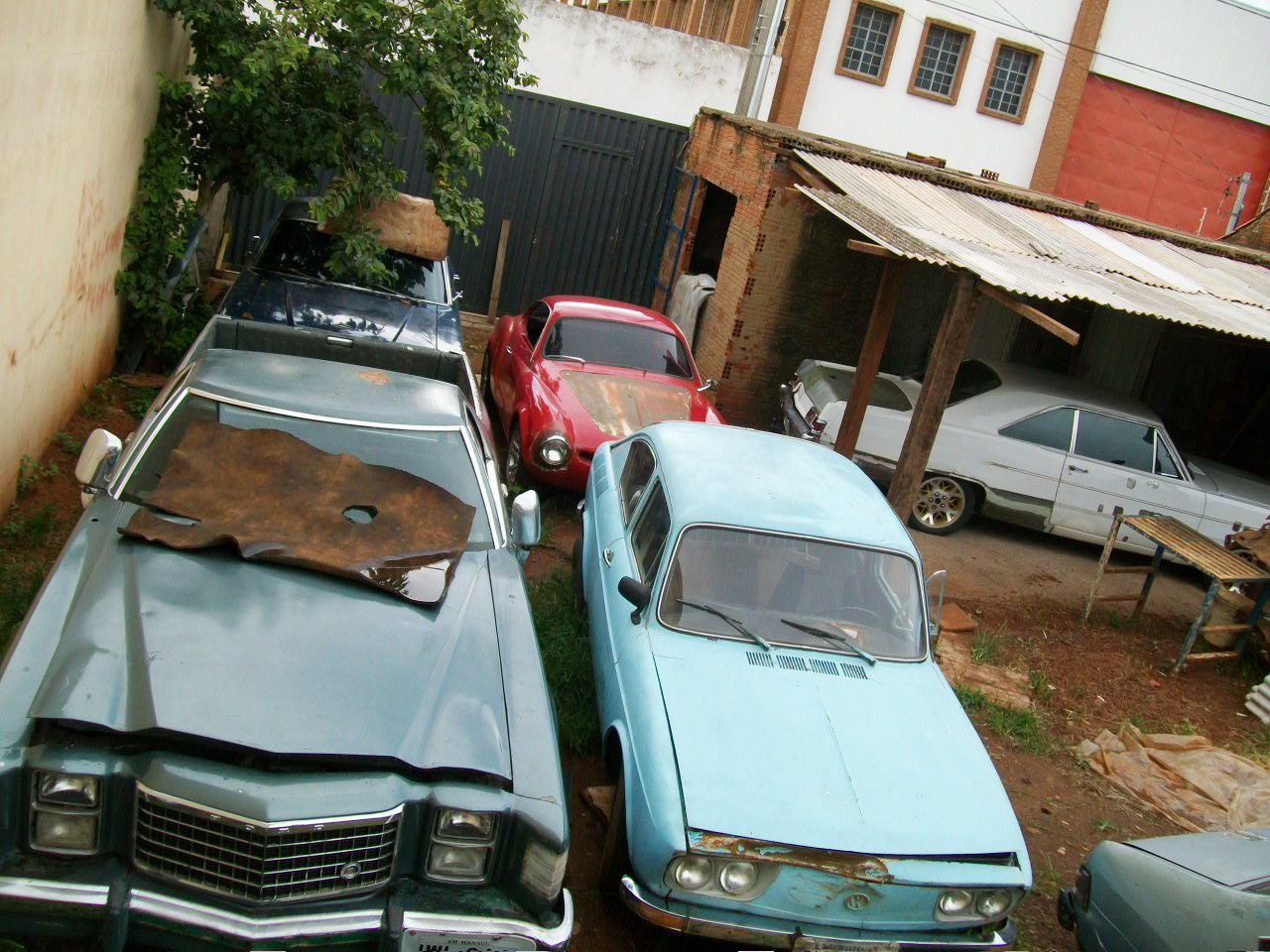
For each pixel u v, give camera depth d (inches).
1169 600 380.8
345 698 129.3
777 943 147.3
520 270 581.3
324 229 326.6
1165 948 148.3
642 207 584.4
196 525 155.2
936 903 150.6
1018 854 155.5
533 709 141.6
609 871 161.9
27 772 113.4
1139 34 929.5
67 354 265.3
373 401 194.2
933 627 202.8
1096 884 166.7
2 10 176.9
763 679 174.6
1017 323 521.3
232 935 114.3
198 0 309.0
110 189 283.0
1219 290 398.9
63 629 131.6
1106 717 278.1
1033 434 380.2
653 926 164.7
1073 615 344.2
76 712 116.9
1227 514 386.3
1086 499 382.9
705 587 187.6
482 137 360.2
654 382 350.3
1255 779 246.5
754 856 143.3
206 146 340.2
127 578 141.6
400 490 176.9
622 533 221.3
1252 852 162.2
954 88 928.3
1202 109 966.4
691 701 165.3
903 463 307.0
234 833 115.0
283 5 331.0
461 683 140.6
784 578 192.4
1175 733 275.0
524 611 163.8
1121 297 321.7
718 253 581.9
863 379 343.9
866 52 906.1
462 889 126.4
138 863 117.1
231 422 179.3
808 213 440.5
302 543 156.3
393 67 333.1
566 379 336.8
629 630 185.9
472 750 129.6
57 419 265.7
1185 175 989.2
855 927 150.3
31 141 204.7
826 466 232.1
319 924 117.4
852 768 160.4
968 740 176.2
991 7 903.1
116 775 115.8
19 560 208.4
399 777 123.6
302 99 339.0
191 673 125.8
